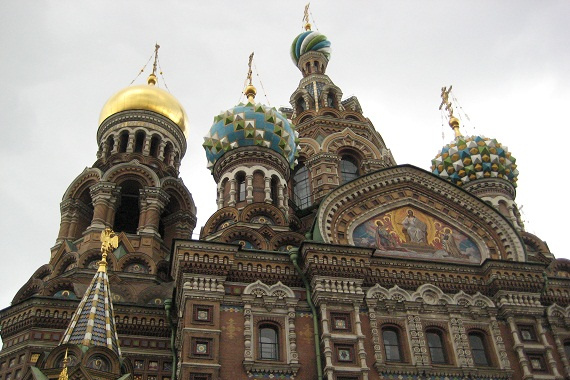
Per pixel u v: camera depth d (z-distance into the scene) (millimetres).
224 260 25547
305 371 23844
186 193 41312
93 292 24875
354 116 45719
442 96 47562
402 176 31203
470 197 31156
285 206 34844
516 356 26000
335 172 40250
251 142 35812
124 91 45000
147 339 29922
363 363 23719
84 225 39156
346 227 28750
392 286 26766
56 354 22078
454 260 29078
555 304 28516
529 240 37750
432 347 25844
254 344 24109
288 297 25438
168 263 35938
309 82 49312
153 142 43875
